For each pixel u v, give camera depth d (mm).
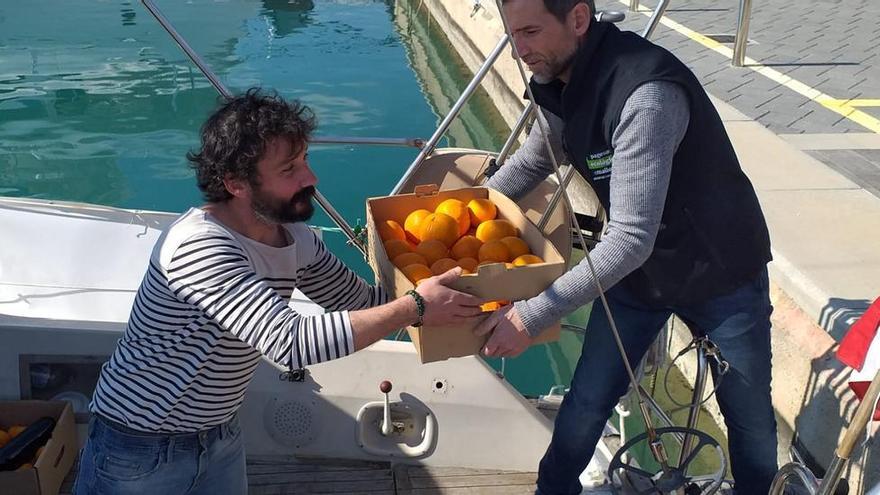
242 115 1851
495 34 9867
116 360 2027
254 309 1863
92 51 10625
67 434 2973
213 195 1956
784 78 7395
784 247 4156
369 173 7734
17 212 3766
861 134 6043
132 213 3920
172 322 1922
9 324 2920
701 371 2574
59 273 3428
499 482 3086
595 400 2613
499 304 2219
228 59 10734
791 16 9719
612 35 2197
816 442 3518
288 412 3102
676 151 2221
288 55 11078
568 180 2699
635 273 2471
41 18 11875
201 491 2164
